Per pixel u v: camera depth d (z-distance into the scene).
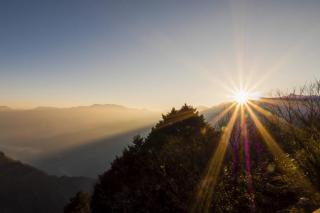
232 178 11.68
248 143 14.33
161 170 13.75
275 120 13.96
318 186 8.57
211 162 14.23
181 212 10.91
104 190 14.55
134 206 12.20
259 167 12.24
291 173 9.73
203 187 11.70
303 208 7.29
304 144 9.99
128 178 14.50
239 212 9.73
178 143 16.83
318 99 12.43
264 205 9.22
